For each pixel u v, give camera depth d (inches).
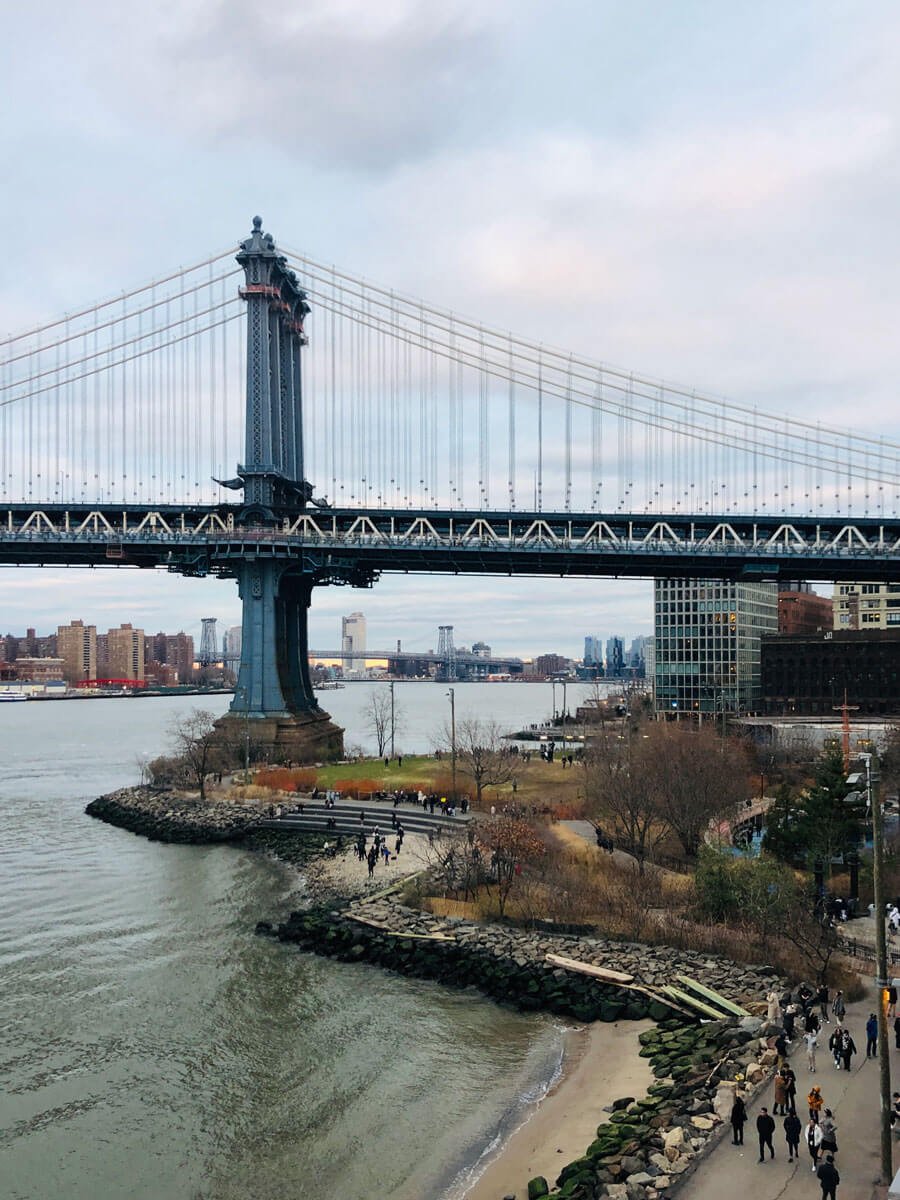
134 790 4702.3
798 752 4756.4
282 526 5324.8
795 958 2028.8
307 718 5516.7
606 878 2632.9
